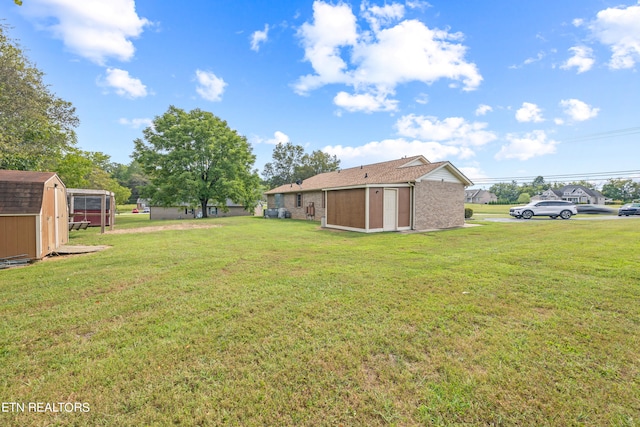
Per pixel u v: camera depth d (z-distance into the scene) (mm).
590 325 3213
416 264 6289
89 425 1912
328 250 8266
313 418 1948
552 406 2006
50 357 2721
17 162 13539
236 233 12828
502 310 3660
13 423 1925
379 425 1883
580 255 6832
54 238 8938
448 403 2053
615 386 2191
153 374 2436
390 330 3162
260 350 2795
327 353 2723
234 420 1940
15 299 4344
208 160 26438
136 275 5625
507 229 13258
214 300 4188
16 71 13422
